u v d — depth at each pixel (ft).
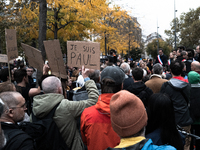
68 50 8.86
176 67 11.55
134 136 4.58
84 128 7.14
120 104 4.47
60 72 9.50
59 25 38.32
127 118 4.44
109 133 6.81
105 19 48.06
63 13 36.91
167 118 6.00
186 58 22.80
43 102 7.30
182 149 6.08
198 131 13.34
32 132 6.62
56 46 8.99
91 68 8.82
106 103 6.81
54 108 7.34
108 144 6.76
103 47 63.62
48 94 7.46
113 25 62.80
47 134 6.82
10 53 9.79
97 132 6.82
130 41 88.94
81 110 7.53
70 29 38.91
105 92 6.95
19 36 44.27
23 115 6.70
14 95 6.56
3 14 45.37
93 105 7.50
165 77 18.71
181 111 11.20
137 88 10.84
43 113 7.24
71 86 17.76
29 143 5.75
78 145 7.59
